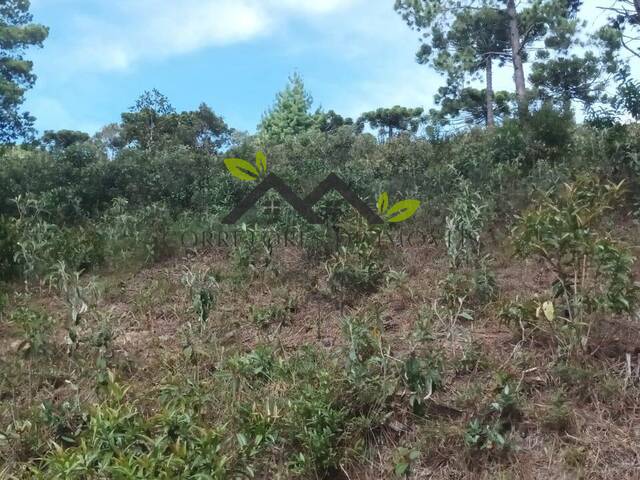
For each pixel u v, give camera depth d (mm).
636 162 5918
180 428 2586
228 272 5246
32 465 2812
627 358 3154
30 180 7883
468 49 20203
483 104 25094
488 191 6164
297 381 3311
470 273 4500
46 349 3789
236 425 2980
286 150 11094
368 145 11273
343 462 2809
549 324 3475
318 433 2826
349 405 3039
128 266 5711
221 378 3375
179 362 3691
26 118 21031
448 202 6117
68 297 4160
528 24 19453
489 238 5336
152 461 2314
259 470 2783
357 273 4602
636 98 7812
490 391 3125
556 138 7789
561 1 18859
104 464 2369
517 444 2824
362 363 3160
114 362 3658
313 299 4668
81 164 8492
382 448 2926
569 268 3879
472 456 2805
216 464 2418
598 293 3391
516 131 7898
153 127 14609
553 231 3312
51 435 2990
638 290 3248
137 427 2600
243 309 4535
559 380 3137
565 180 6047
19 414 3240
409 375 2992
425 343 3518
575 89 20938
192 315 4414
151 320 4488
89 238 5910
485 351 3492
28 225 6074
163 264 5867
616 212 5469
